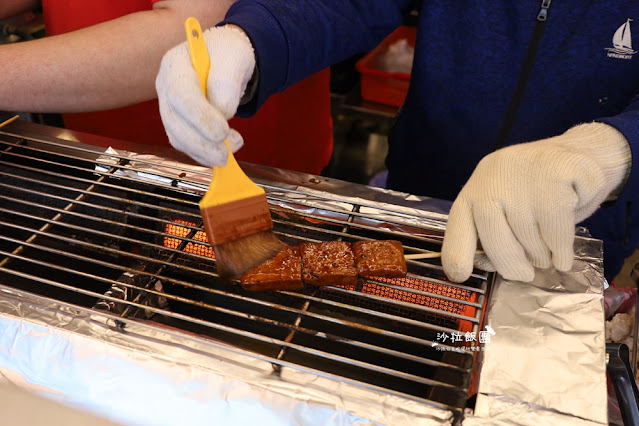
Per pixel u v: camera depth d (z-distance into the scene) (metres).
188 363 0.72
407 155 1.59
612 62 1.17
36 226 1.06
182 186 1.05
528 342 0.76
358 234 1.03
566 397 0.69
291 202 1.04
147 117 1.66
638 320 1.06
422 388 0.83
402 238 1.00
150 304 0.89
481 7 1.22
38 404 0.71
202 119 0.78
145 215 1.02
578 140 0.87
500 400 0.69
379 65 2.62
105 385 0.71
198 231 0.99
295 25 1.09
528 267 0.84
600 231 1.30
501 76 1.28
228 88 0.85
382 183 2.43
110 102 1.32
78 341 0.74
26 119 1.77
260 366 0.73
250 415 0.68
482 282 0.91
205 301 0.96
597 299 0.83
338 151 2.58
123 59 1.23
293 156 1.85
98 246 0.89
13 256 0.85
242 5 1.10
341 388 0.70
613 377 0.80
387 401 0.69
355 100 2.75
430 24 1.30
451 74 1.34
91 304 0.94
